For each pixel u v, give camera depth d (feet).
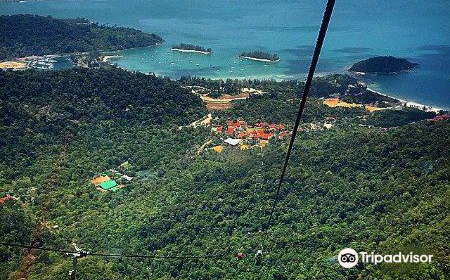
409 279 133.90
